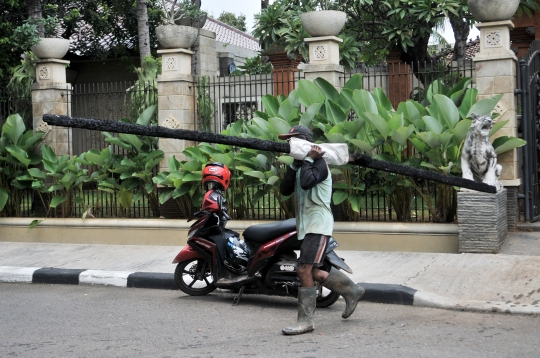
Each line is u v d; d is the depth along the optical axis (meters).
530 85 9.70
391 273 7.77
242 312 6.78
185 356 5.26
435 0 14.22
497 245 8.41
